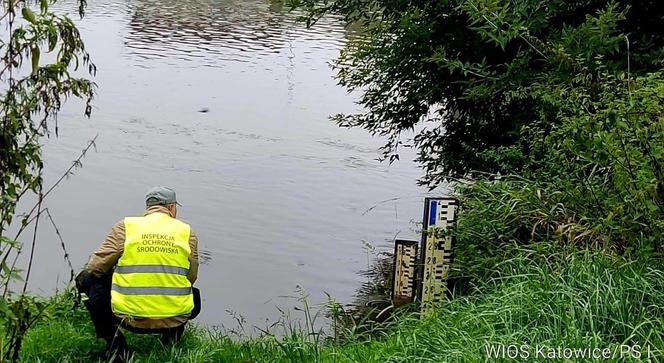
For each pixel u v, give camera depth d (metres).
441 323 5.54
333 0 11.14
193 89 29.05
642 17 8.80
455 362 4.77
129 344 6.74
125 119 23.80
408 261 8.13
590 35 7.49
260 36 41.72
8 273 4.29
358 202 17.03
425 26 10.20
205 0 57.41
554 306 5.09
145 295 6.36
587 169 6.92
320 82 31.33
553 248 6.14
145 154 20.08
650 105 5.18
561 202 6.66
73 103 25.02
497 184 7.49
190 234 6.68
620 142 5.31
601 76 6.96
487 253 7.13
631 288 5.05
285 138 22.83
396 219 15.88
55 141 20.38
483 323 5.20
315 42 40.72
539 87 7.52
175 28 43.31
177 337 6.58
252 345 6.63
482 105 10.90
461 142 11.14
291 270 12.65
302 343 6.02
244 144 21.81
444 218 7.34
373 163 20.38
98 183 17.36
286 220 15.46
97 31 40.69
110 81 29.28
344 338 6.92
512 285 5.70
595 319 4.82
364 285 11.91
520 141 8.63
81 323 7.00
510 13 8.12
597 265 5.42
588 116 5.55
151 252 6.44
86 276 6.53
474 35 10.02
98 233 14.20
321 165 20.00
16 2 4.01
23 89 4.21
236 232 14.59
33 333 6.54
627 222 5.58
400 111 12.19
